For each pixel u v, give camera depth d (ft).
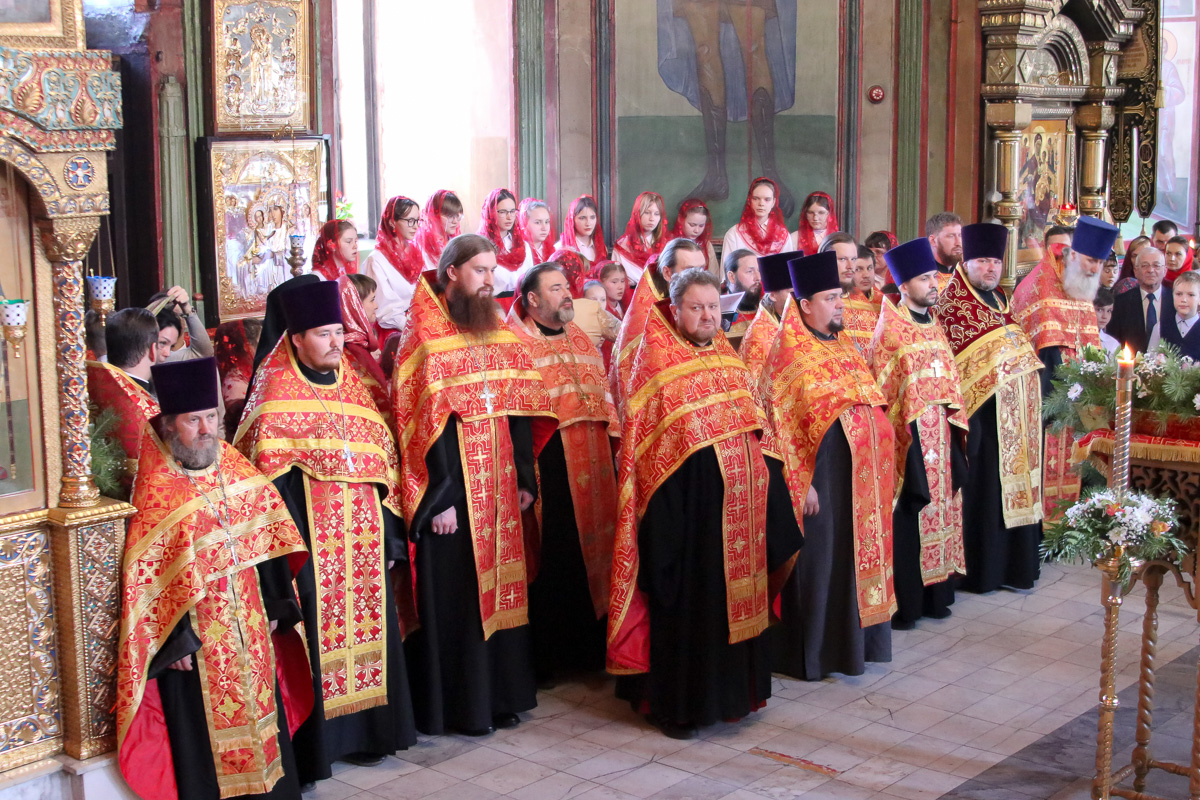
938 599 22.31
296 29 26.66
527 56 32.65
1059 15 36.17
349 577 15.84
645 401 17.15
